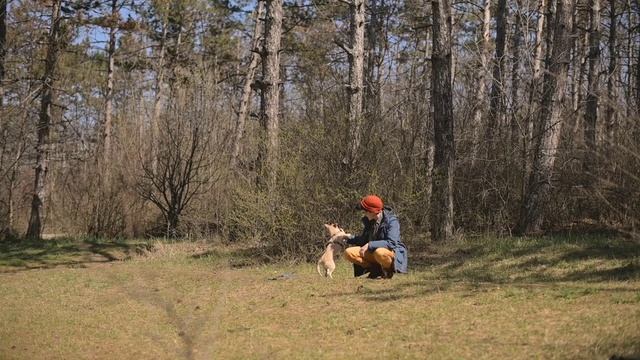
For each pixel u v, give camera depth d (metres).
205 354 4.65
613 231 13.72
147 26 35.25
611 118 11.70
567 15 15.59
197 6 36.12
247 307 8.94
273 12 17.62
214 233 20.22
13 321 8.95
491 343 6.16
